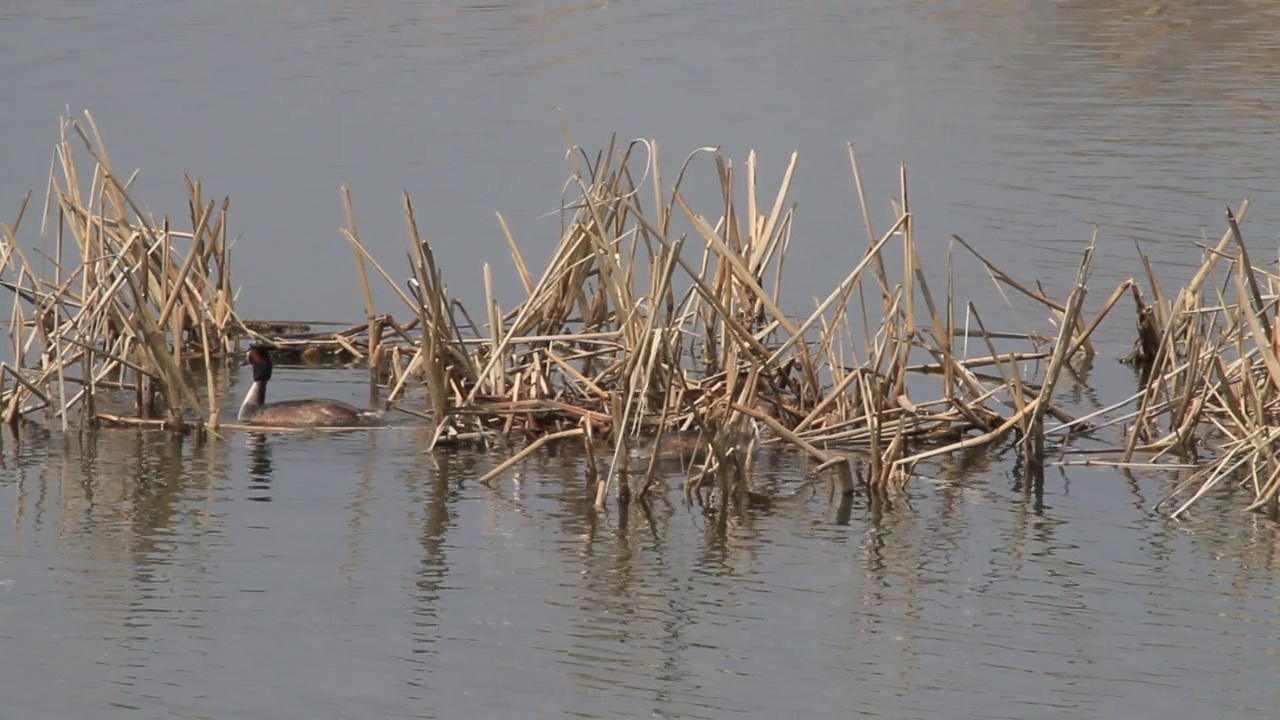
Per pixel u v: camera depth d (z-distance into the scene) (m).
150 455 50.34
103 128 101.75
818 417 52.25
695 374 58.69
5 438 52.12
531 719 32.34
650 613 37.66
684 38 138.00
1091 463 49.56
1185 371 53.72
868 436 50.94
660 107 111.19
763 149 98.31
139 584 39.31
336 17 146.12
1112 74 122.00
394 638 36.25
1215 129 102.81
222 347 63.16
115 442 51.78
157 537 42.72
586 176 91.62
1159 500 46.25
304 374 61.06
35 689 33.50
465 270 74.31
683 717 32.34
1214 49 131.38
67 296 61.03
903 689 33.62
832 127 104.75
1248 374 48.09
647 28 142.62
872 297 69.56
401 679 34.16
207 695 33.38
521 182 90.62
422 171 93.25
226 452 50.66
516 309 58.53
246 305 69.81
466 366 52.97
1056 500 46.22
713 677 34.31
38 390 55.16
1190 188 88.06
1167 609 37.88
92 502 45.62
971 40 137.50
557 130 104.06
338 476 48.25
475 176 92.06
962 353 62.78
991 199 86.25
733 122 106.25
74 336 59.06
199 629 36.72
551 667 34.75
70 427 53.50
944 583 39.69
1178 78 120.12
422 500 46.03
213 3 151.62
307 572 40.25
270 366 54.72
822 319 54.50
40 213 79.81
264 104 110.81
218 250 64.31
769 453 50.72
